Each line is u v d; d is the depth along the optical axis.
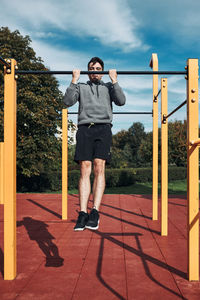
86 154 2.22
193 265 2.29
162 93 3.69
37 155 13.38
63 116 4.76
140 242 3.45
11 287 2.17
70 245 3.34
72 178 14.75
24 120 12.98
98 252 3.06
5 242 2.35
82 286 2.18
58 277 2.36
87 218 2.08
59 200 7.47
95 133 2.24
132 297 1.98
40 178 14.57
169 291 2.08
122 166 21.12
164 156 3.76
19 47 14.58
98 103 2.28
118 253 3.02
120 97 2.25
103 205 6.54
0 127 12.59
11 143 2.38
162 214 3.78
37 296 2.01
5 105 2.38
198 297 1.98
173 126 20.53
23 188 14.73
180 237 3.68
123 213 5.50
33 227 4.32
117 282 2.25
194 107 2.33
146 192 13.08
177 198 7.89
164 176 3.76
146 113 4.93
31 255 2.97
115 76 2.27
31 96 12.84
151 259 2.82
